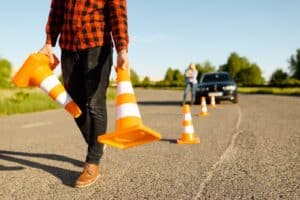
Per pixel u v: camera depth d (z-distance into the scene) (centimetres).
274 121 935
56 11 390
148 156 514
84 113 399
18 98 1839
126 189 356
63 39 381
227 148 564
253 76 8819
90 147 378
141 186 365
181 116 1162
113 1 360
